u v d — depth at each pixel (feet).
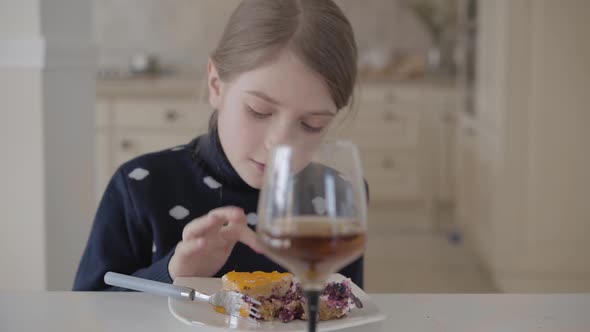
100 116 14.48
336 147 2.29
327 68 3.69
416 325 3.07
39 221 7.29
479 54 12.30
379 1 16.93
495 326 3.07
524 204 10.61
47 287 7.39
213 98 4.19
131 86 14.52
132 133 14.57
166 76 16.05
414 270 12.39
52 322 3.05
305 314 2.99
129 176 4.42
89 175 7.70
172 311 3.04
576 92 10.33
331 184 2.27
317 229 2.26
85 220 7.66
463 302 3.37
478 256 12.67
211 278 3.44
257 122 3.77
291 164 2.27
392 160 15.23
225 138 3.99
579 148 10.42
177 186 4.42
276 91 3.68
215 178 4.43
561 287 10.68
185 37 16.84
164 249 4.33
